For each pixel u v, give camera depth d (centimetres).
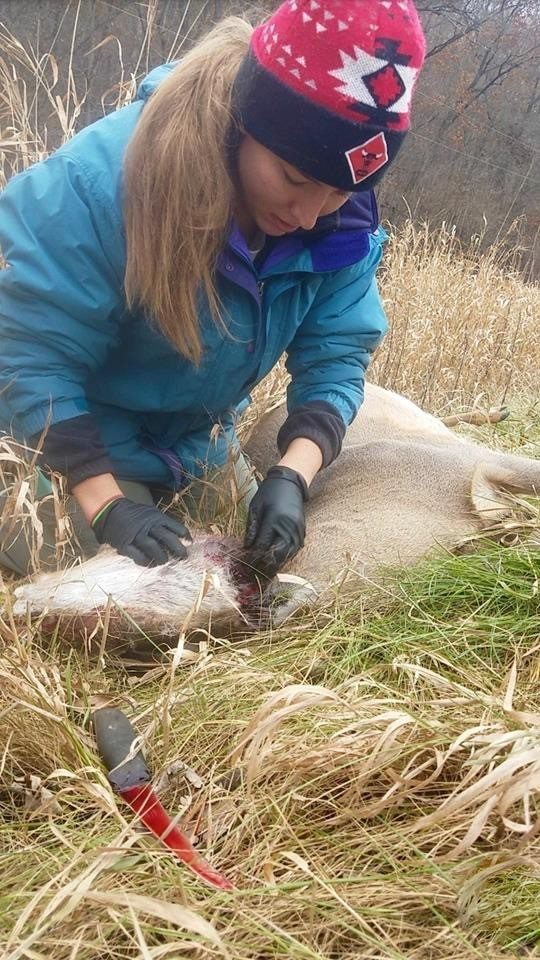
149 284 116
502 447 220
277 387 203
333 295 145
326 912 78
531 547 140
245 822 90
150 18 184
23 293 119
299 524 128
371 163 108
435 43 704
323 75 102
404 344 284
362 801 94
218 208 112
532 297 387
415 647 119
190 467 152
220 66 110
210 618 116
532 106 694
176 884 77
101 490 121
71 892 73
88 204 117
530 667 116
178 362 134
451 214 655
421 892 82
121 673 115
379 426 175
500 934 80
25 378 121
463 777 97
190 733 101
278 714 90
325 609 129
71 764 96
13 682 99
